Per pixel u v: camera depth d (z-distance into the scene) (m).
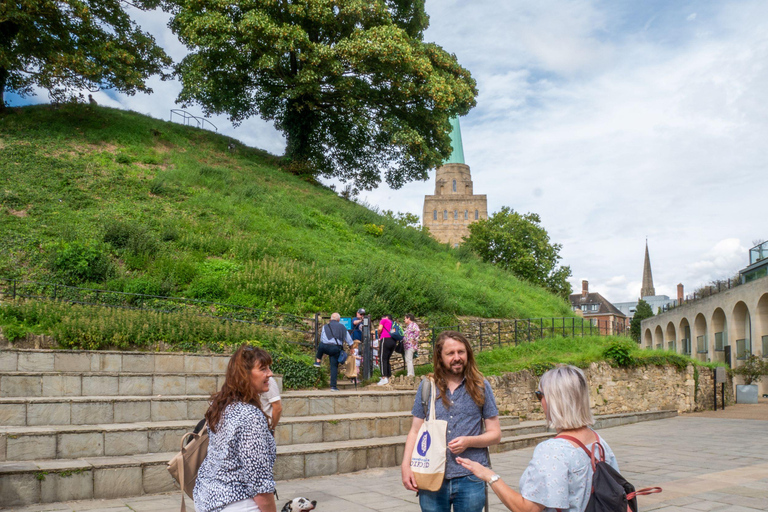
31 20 23.67
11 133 23.53
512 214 50.28
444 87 28.97
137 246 16.95
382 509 6.35
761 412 19.53
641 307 78.75
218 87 30.83
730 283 39.69
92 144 24.59
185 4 28.27
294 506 4.92
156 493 6.96
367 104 31.69
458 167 109.75
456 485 3.61
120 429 7.59
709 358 41.09
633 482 7.84
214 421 3.07
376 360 15.01
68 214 18.11
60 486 6.43
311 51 27.92
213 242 18.73
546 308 25.66
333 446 8.82
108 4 28.11
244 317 14.85
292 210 24.23
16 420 7.74
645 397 18.17
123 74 26.08
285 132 34.34
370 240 25.31
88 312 12.30
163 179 22.38
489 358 16.67
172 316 12.88
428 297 19.47
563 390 2.79
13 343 10.61
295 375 12.12
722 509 6.26
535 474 2.67
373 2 27.86
